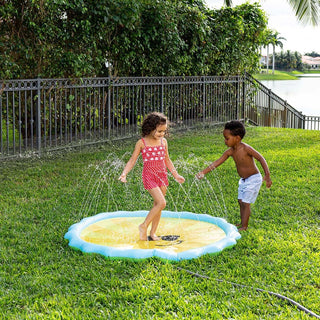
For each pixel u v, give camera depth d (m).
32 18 9.68
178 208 6.29
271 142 12.23
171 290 3.75
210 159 9.69
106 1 10.66
